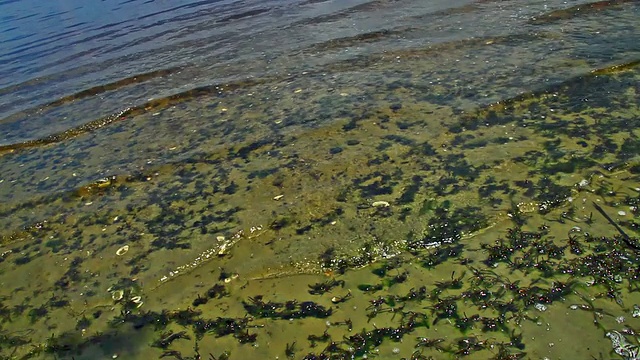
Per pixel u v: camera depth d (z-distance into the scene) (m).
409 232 6.32
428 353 4.75
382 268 5.88
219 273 6.14
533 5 13.82
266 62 12.64
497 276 5.47
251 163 8.22
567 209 6.27
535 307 5.01
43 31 20.45
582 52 10.39
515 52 10.91
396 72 10.80
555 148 7.40
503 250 5.80
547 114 8.32
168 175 8.30
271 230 6.67
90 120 10.85
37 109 11.98
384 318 5.20
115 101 11.72
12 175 9.09
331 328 5.18
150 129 10.05
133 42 16.47
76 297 6.11
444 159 7.55
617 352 4.45
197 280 6.09
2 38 20.19
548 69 9.84
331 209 6.87
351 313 5.32
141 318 5.67
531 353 4.56
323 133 8.75
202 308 5.68
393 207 6.75
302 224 6.69
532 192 6.63
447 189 6.93
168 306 5.78
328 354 4.89
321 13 16.38
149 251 6.64
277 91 10.78
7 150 10.11
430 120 8.63
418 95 9.59
